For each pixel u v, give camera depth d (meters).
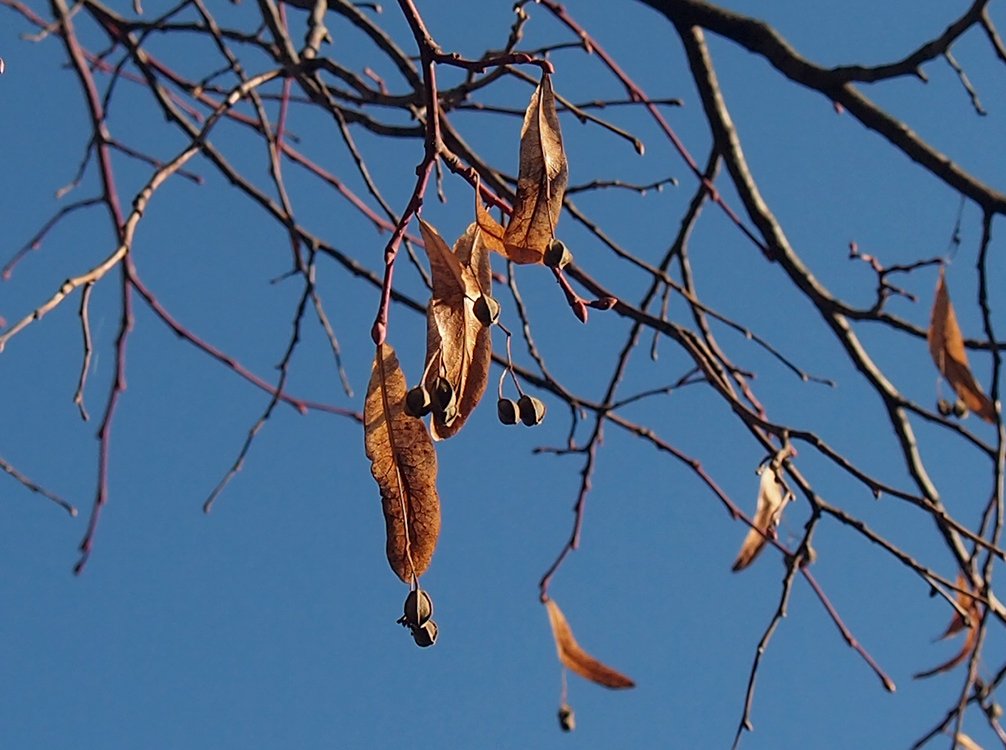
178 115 1.83
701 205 1.92
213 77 1.78
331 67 1.68
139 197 1.61
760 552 1.74
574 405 1.85
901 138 1.76
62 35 1.73
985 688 1.73
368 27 1.74
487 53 1.64
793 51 1.79
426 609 1.30
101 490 1.75
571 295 1.33
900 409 1.86
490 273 1.30
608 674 1.86
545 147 1.32
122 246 1.60
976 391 1.67
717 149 1.90
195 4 1.76
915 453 1.87
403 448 1.30
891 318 1.79
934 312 1.67
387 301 1.31
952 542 1.87
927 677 1.75
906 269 1.75
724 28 1.82
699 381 1.80
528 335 1.80
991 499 1.68
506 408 1.32
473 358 1.30
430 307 1.30
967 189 1.75
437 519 1.30
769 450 1.70
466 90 1.65
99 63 1.91
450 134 1.68
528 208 1.32
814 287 1.85
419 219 1.31
